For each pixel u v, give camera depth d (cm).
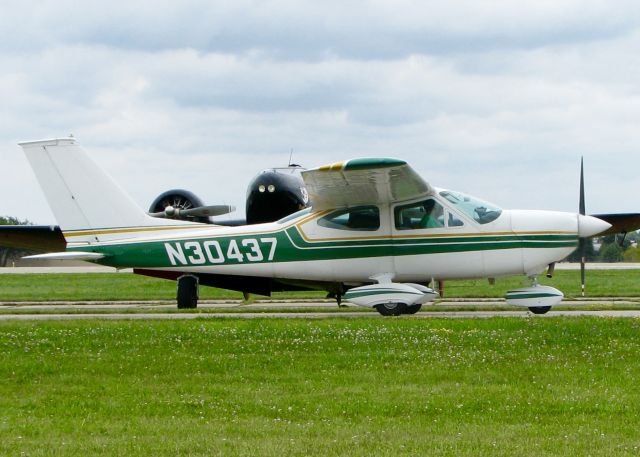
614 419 2947
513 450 2580
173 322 5484
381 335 4716
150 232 6725
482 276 6372
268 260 6556
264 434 2783
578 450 2578
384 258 6381
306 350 4309
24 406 3209
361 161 5716
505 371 3747
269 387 3478
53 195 6719
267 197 7625
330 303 8100
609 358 4034
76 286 11238
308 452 2573
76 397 3350
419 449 2597
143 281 12162
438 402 3183
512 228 6309
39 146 6706
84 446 2662
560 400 3200
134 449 2622
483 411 3069
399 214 6372
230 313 6562
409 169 5803
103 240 6725
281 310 6781
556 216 6366
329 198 6334
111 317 6259
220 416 3036
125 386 3534
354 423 2923
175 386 3522
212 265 6631
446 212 6334
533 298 6156
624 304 7075
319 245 6475
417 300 6153
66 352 4328
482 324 5094
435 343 4447
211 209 7869
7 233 9194
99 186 6712
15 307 7825
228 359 4088
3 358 4178
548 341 4488
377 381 3572
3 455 2567
